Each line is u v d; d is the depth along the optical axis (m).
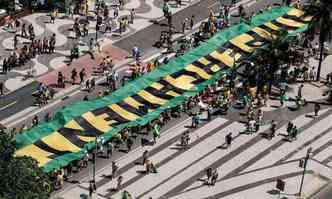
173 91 151.62
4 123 144.50
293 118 152.25
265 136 146.62
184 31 176.25
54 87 155.38
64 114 140.00
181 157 139.88
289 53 158.38
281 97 155.62
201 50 162.75
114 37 172.75
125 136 140.75
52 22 175.88
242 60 163.25
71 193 130.25
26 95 152.62
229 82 157.25
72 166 134.38
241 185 134.62
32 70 158.62
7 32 171.25
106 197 130.00
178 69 156.88
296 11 178.12
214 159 140.12
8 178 102.31
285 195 132.75
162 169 136.75
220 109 152.12
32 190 103.94
